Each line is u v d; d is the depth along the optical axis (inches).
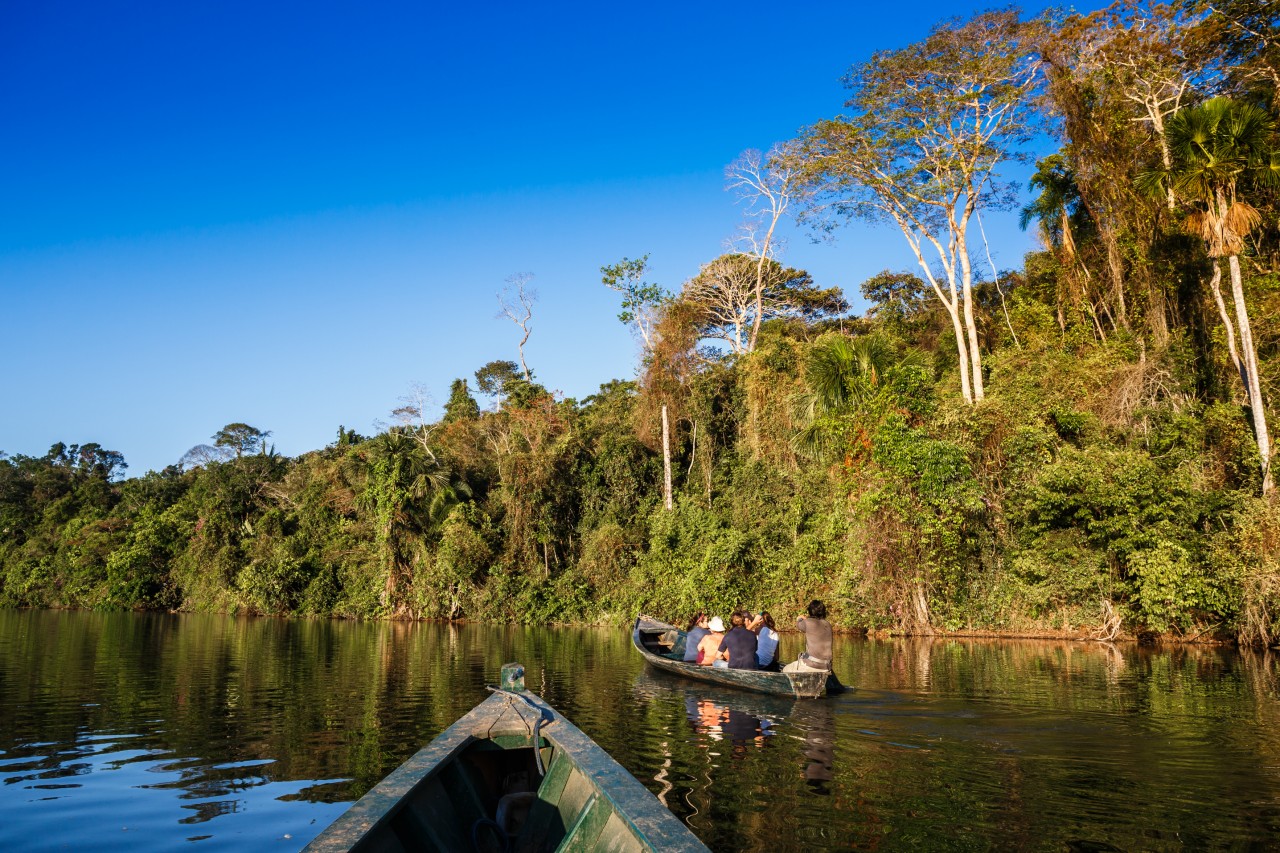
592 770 186.9
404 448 1402.6
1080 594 795.4
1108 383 903.7
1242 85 1024.2
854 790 252.7
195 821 230.8
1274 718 371.2
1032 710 392.5
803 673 422.3
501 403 2053.4
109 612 1686.8
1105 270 1027.9
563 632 1027.9
